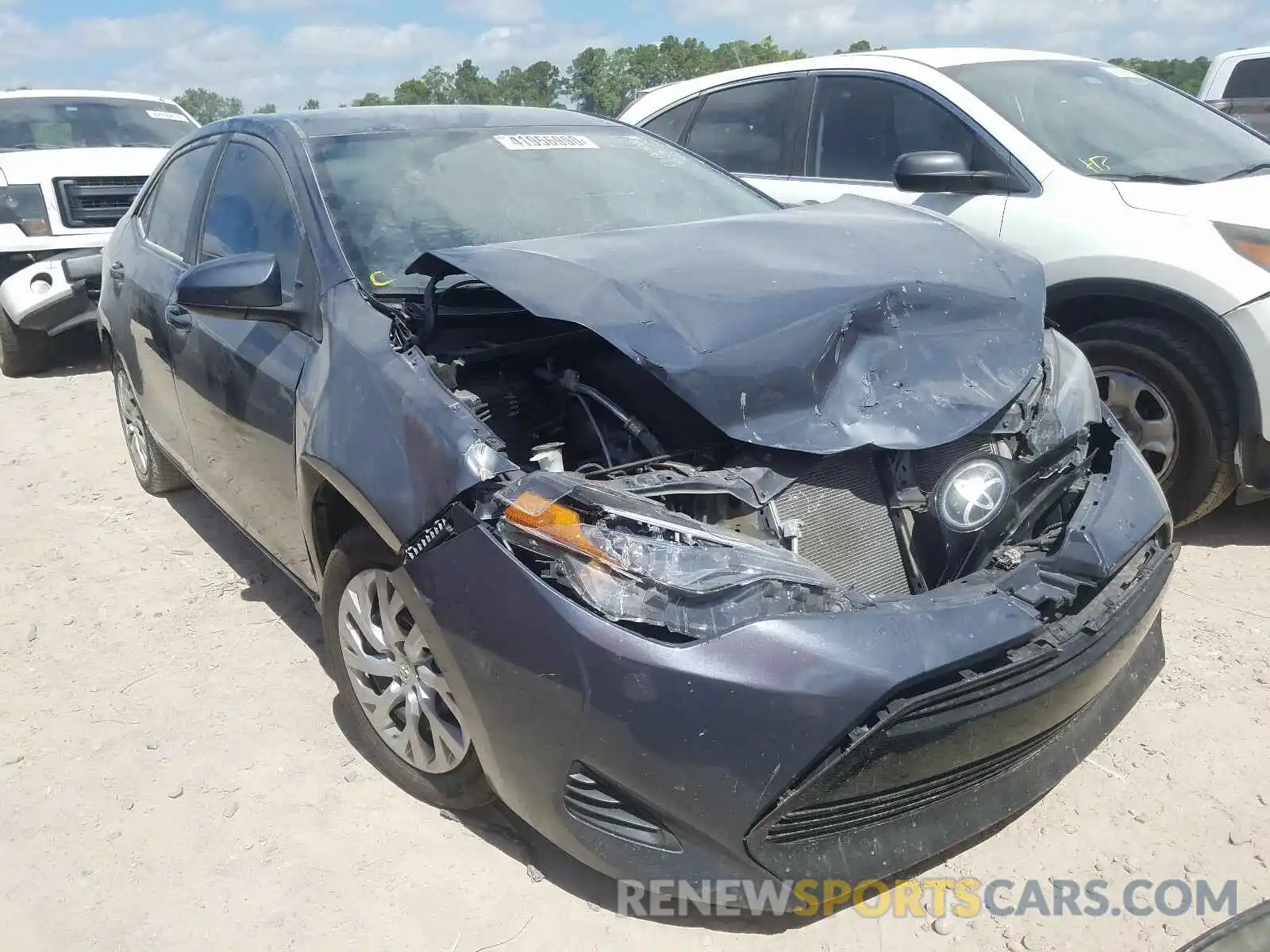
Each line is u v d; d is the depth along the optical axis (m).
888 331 2.48
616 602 2.05
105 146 8.70
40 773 2.95
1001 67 5.05
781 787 2.02
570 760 2.14
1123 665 2.45
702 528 2.13
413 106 3.99
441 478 2.29
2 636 3.76
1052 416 2.63
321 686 3.35
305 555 3.12
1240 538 4.21
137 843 2.66
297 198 3.26
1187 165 4.52
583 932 2.34
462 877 2.51
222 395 3.36
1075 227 4.18
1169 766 2.83
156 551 4.45
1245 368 3.79
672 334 2.35
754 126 5.73
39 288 7.27
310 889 2.49
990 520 2.43
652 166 3.88
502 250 2.73
